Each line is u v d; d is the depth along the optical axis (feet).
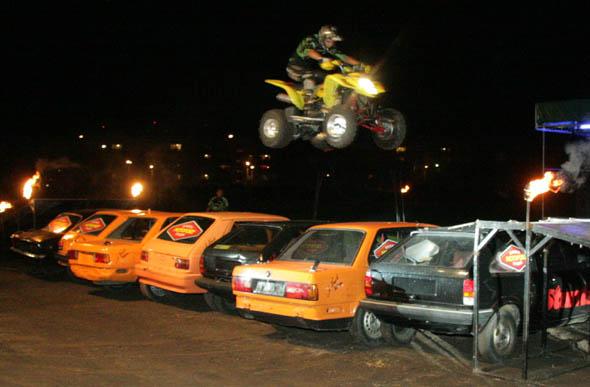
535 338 27.43
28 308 33.17
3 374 20.65
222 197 54.44
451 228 24.52
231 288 28.96
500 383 20.26
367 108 30.78
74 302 35.09
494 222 21.06
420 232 24.86
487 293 22.27
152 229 37.37
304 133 33.58
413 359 23.47
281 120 33.30
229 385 19.83
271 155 145.79
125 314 31.73
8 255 57.93
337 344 25.84
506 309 23.03
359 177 112.47
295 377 20.88
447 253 24.84
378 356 23.93
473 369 21.54
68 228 45.42
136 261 36.24
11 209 78.43
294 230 31.09
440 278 22.54
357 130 29.84
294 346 25.39
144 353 23.85
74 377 20.44
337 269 25.12
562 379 20.71
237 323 29.78
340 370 21.84
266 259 29.45
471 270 22.13
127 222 39.68
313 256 27.63
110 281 36.42
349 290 25.12
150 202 115.55
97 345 25.02
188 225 33.60
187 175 185.47
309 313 24.03
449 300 22.27
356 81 28.91
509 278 23.15
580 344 24.91
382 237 27.37
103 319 30.40
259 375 21.07
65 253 41.42
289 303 24.52
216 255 30.37
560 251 25.79
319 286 24.17
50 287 40.45
